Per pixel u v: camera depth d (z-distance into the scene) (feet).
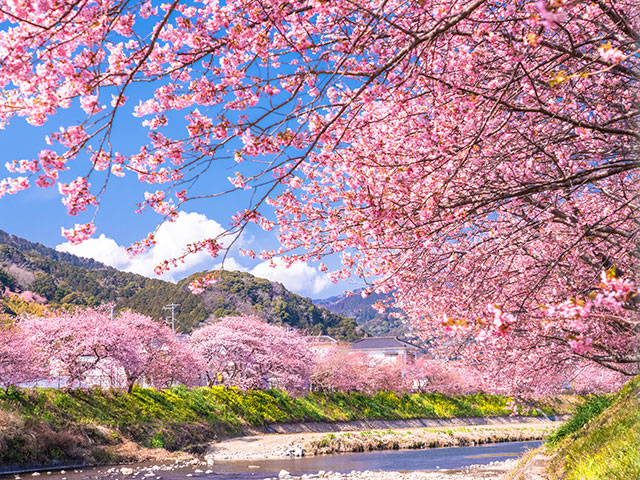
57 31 14.11
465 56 20.85
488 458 99.76
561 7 11.05
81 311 112.68
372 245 25.80
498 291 28.81
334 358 185.16
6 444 71.56
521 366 45.52
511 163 23.24
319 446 112.06
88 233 16.76
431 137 21.40
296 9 16.63
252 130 16.94
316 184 28.37
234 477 77.97
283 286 517.14
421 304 36.58
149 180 18.62
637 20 17.87
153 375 126.52
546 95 23.02
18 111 16.24
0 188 15.53
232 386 145.79
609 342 36.37
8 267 449.06
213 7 17.75
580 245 26.07
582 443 33.24
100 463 82.53
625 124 21.61
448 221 21.22
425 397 204.54
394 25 14.47
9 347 87.15
